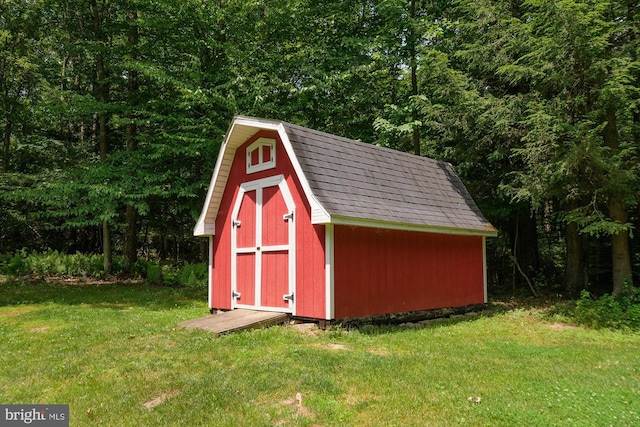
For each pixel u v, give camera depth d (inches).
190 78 635.5
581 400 171.0
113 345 264.4
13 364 231.6
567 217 408.5
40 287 576.7
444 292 401.1
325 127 723.4
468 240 439.5
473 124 505.7
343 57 670.5
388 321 342.0
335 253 304.5
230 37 671.8
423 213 375.2
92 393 185.5
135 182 598.5
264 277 351.9
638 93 394.0
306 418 154.7
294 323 319.0
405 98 647.1
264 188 359.3
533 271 595.2
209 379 195.5
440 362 225.1
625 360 239.9
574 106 401.1
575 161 370.9
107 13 713.0
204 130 605.9
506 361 232.7
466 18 554.3
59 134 851.4
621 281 406.6
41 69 729.6
